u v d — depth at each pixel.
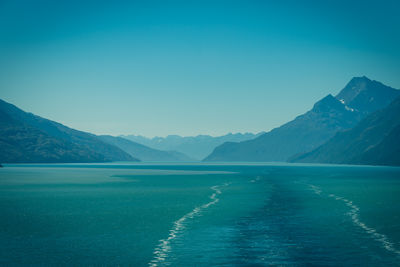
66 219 43.47
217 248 29.86
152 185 98.56
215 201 61.22
